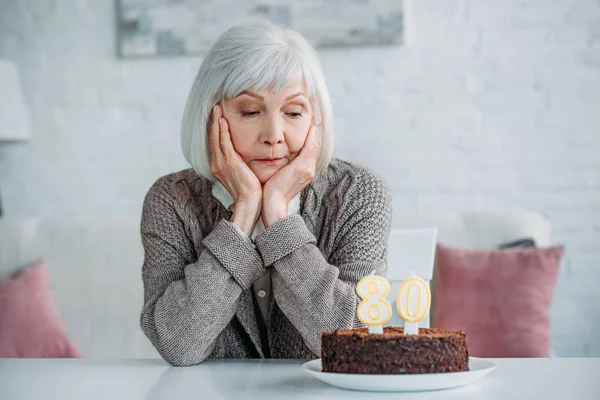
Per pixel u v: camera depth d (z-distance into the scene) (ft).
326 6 12.59
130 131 13.16
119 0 13.09
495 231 10.64
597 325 12.22
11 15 13.34
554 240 12.32
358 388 4.00
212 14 12.87
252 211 5.60
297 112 5.64
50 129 13.29
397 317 6.39
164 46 12.98
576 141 12.32
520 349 10.02
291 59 5.57
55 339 10.42
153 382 4.45
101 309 10.82
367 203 6.00
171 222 6.01
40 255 11.03
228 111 5.68
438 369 4.06
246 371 4.85
